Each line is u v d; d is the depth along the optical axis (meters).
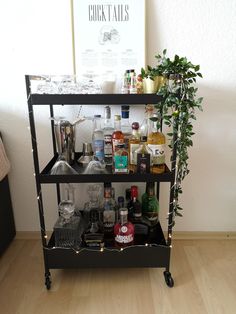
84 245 1.32
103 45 1.35
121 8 1.31
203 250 1.60
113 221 1.43
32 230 1.70
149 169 1.19
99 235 1.31
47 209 1.65
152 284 1.34
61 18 1.35
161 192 1.60
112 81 1.18
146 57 1.37
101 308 1.21
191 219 1.68
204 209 1.65
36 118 1.49
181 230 1.70
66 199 1.56
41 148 1.54
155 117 1.21
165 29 1.36
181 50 1.38
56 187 1.58
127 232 1.29
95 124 1.41
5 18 1.35
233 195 1.63
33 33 1.37
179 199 1.63
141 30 1.33
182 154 1.20
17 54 1.39
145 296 1.27
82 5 1.31
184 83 1.11
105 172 1.21
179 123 1.14
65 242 1.34
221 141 1.52
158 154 1.20
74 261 1.30
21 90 1.45
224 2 1.32
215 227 1.69
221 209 1.65
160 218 1.65
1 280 1.38
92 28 1.34
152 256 1.30
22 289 1.32
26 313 1.18
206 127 1.50
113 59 1.37
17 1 1.32
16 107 1.48
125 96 1.09
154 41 1.37
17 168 1.58
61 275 1.41
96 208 1.50
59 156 1.35
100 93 1.11
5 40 1.37
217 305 1.22
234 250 1.60
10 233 1.62
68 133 1.32
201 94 1.45
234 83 1.43
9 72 1.42
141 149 1.20
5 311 1.19
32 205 1.65
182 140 1.17
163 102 1.10
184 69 1.10
